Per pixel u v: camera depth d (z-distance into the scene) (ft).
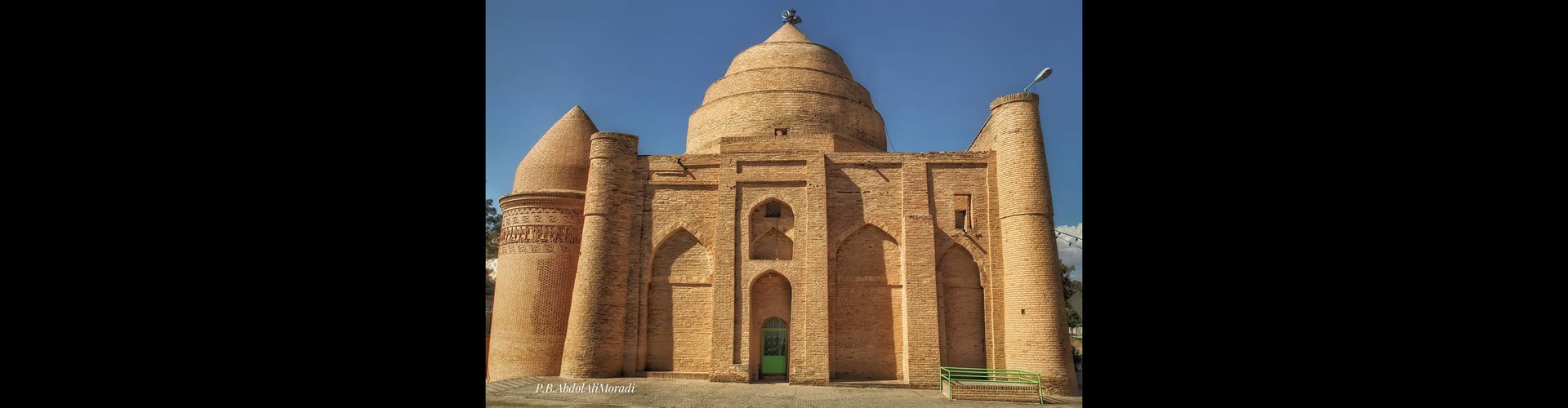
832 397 57.41
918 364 64.03
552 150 81.30
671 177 72.13
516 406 51.16
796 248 68.28
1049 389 59.82
